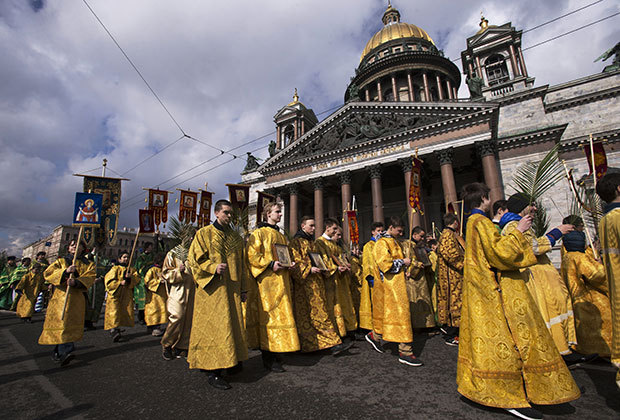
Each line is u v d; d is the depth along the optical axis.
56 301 5.77
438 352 5.71
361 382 4.14
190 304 6.02
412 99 44.91
